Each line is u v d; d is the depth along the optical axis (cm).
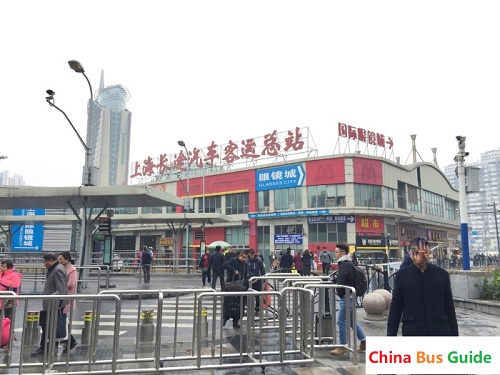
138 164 5425
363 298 941
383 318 911
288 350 641
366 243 3272
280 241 3572
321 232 3397
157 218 2705
